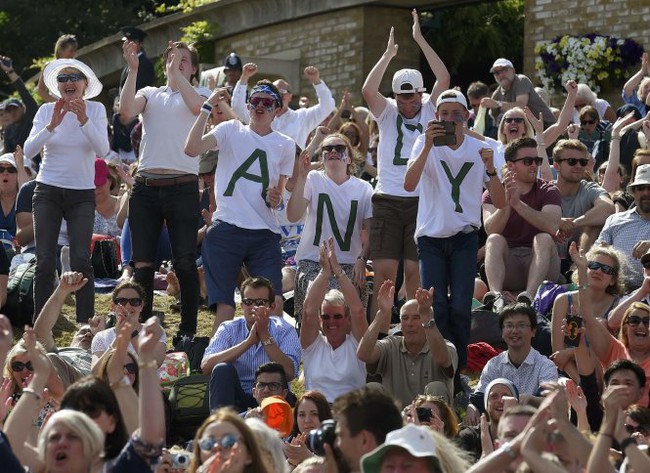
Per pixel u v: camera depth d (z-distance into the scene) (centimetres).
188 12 6706
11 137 4988
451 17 6394
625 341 3033
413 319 3117
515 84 4756
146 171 3525
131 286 3173
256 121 3391
